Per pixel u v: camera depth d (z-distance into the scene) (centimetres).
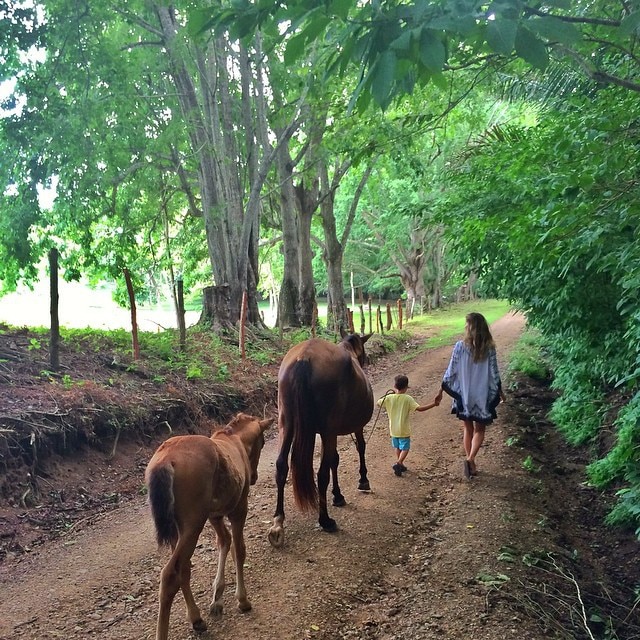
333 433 616
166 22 1539
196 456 406
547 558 565
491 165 889
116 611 466
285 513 669
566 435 962
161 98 1800
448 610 469
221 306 1684
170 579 383
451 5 205
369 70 225
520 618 458
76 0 1454
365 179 2545
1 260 1622
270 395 1249
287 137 1741
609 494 716
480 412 762
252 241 1866
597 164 399
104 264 1938
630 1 288
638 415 564
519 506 682
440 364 1750
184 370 1170
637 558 578
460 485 752
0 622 450
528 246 600
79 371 977
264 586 502
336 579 517
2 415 733
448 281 4600
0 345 975
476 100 2012
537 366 1452
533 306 1035
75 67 1516
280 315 2198
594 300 786
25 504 671
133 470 825
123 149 1566
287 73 1606
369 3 228
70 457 778
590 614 490
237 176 1761
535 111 1272
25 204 1506
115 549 588
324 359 600
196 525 400
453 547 578
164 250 2672
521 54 209
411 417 1138
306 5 230
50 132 1454
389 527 629
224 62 1659
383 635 445
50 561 563
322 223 2581
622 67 499
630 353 674
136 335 1125
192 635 428
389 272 4428
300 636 436
